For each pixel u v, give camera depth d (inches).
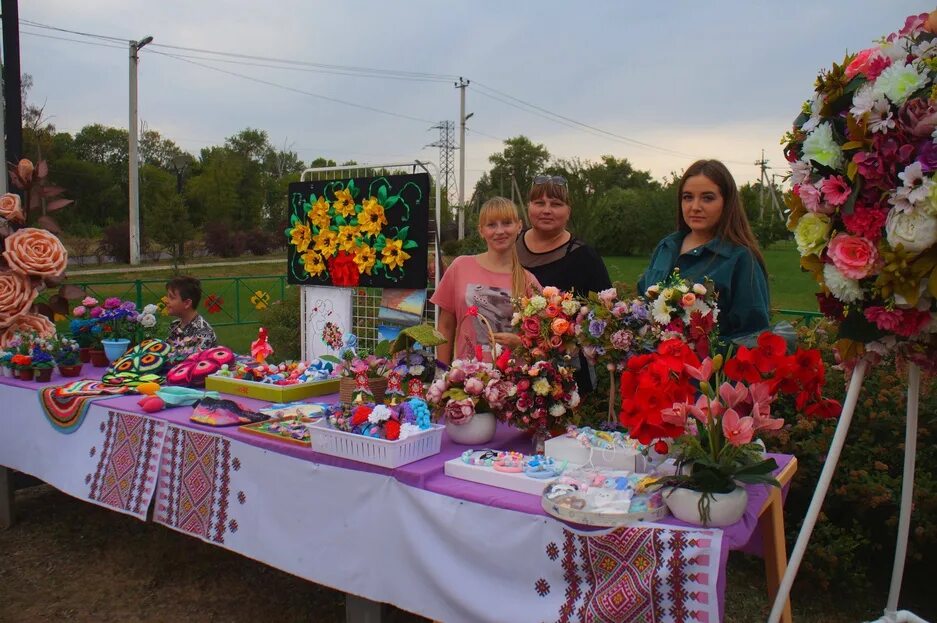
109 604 132.5
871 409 130.9
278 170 2672.2
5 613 128.9
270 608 131.0
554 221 133.1
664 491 74.4
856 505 129.4
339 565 97.4
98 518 173.3
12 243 184.9
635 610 70.8
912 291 69.6
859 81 72.4
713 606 67.2
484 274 128.9
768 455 100.1
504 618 79.7
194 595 136.0
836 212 74.5
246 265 1039.6
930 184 64.9
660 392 72.6
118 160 2219.5
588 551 74.7
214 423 116.3
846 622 125.9
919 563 138.8
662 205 1173.1
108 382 147.3
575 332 97.0
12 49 210.2
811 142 73.8
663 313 89.9
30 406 148.9
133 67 878.4
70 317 206.1
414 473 89.0
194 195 1657.2
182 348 162.2
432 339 113.5
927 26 71.9
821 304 79.7
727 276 103.3
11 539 161.3
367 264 160.1
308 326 176.4
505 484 85.9
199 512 115.5
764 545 95.3
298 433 107.5
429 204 153.4
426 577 88.0
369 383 115.8
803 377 74.7
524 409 97.2
